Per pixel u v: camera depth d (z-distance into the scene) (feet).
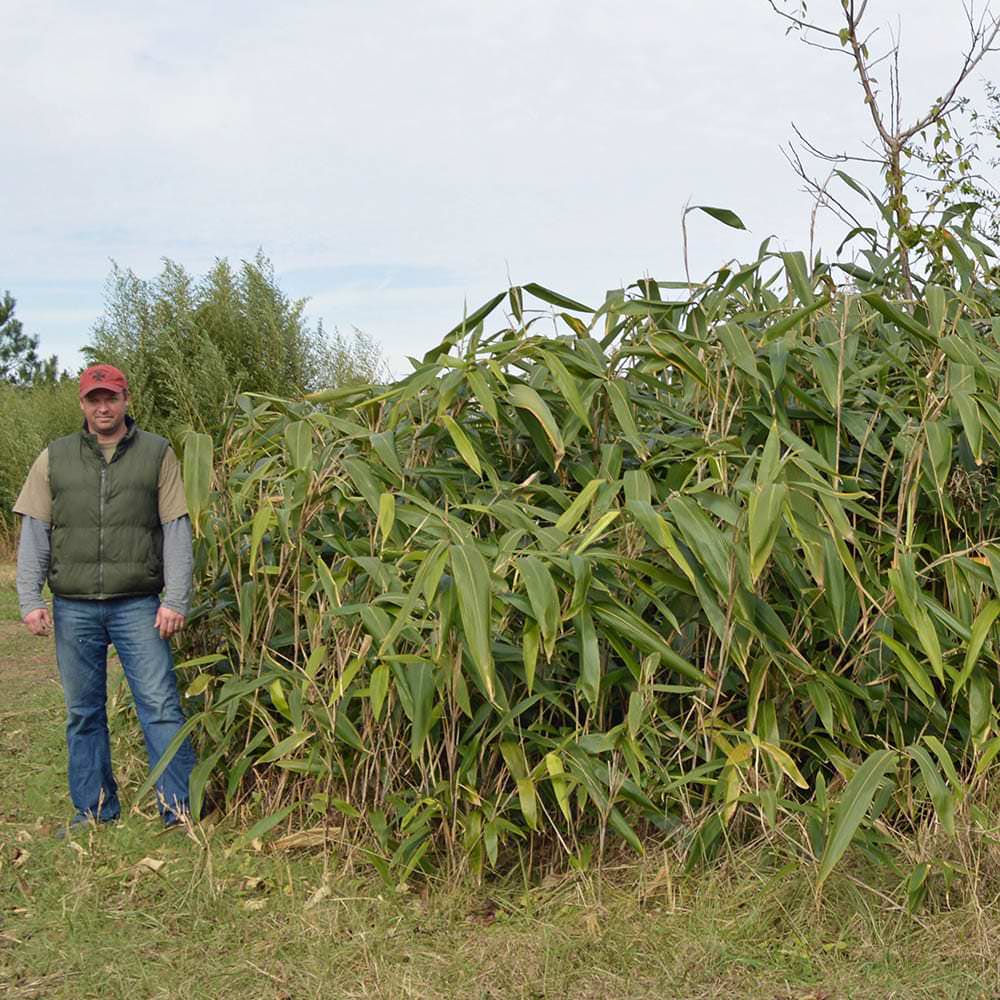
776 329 11.02
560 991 8.35
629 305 11.60
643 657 10.36
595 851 10.34
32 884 10.50
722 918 9.20
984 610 9.61
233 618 12.69
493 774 10.68
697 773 9.82
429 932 9.36
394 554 10.46
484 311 11.89
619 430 11.84
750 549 8.92
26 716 17.52
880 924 8.98
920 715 10.84
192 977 8.66
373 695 9.54
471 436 11.71
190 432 11.78
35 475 12.19
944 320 11.35
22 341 109.50
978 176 14.83
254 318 46.62
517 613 10.49
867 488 11.34
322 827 10.92
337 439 11.72
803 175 12.86
